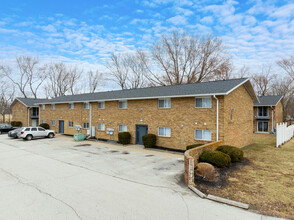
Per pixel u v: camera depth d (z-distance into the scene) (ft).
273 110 102.83
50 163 39.65
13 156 46.39
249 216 19.10
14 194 23.73
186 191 25.22
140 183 28.09
